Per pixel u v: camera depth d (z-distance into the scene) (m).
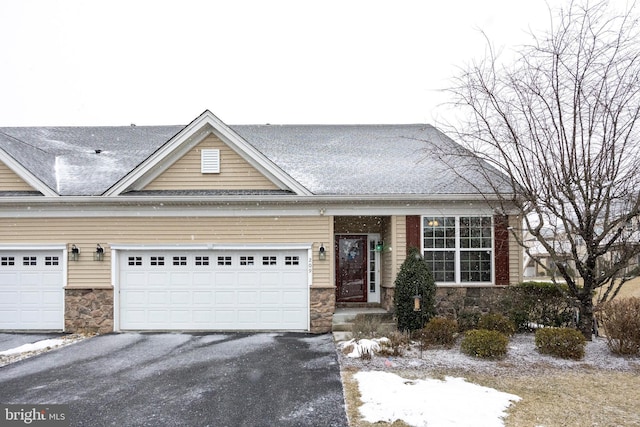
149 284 11.60
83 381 7.33
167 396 6.59
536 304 10.81
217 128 11.64
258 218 11.62
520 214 10.25
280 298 11.57
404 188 11.74
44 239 11.51
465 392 6.52
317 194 11.34
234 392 6.73
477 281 11.71
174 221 11.59
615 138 8.34
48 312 11.53
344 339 10.30
